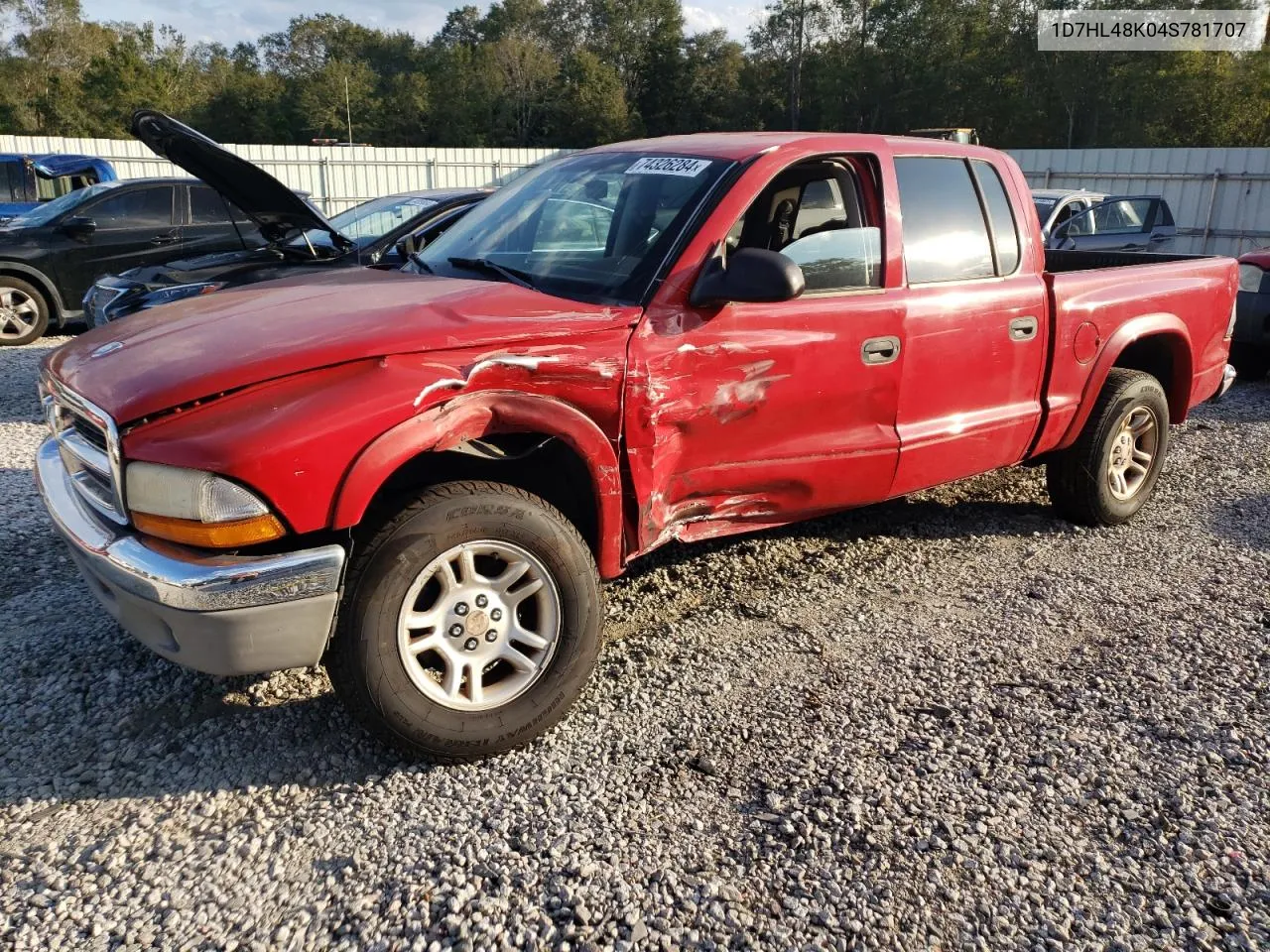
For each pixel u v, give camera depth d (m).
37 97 64.62
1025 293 4.27
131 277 7.68
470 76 76.50
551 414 2.91
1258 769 2.95
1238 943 2.30
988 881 2.49
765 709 3.26
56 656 3.54
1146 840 2.64
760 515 3.71
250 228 11.24
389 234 7.62
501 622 2.90
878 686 3.41
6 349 9.88
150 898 2.41
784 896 2.43
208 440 2.47
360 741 3.05
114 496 2.63
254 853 2.57
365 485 2.56
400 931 2.31
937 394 4.01
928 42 59.88
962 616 3.98
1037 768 2.95
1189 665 3.57
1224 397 8.33
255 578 2.49
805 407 3.58
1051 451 4.78
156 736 3.08
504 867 2.52
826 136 3.79
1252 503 5.43
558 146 77.81
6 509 5.02
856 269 3.74
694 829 2.66
